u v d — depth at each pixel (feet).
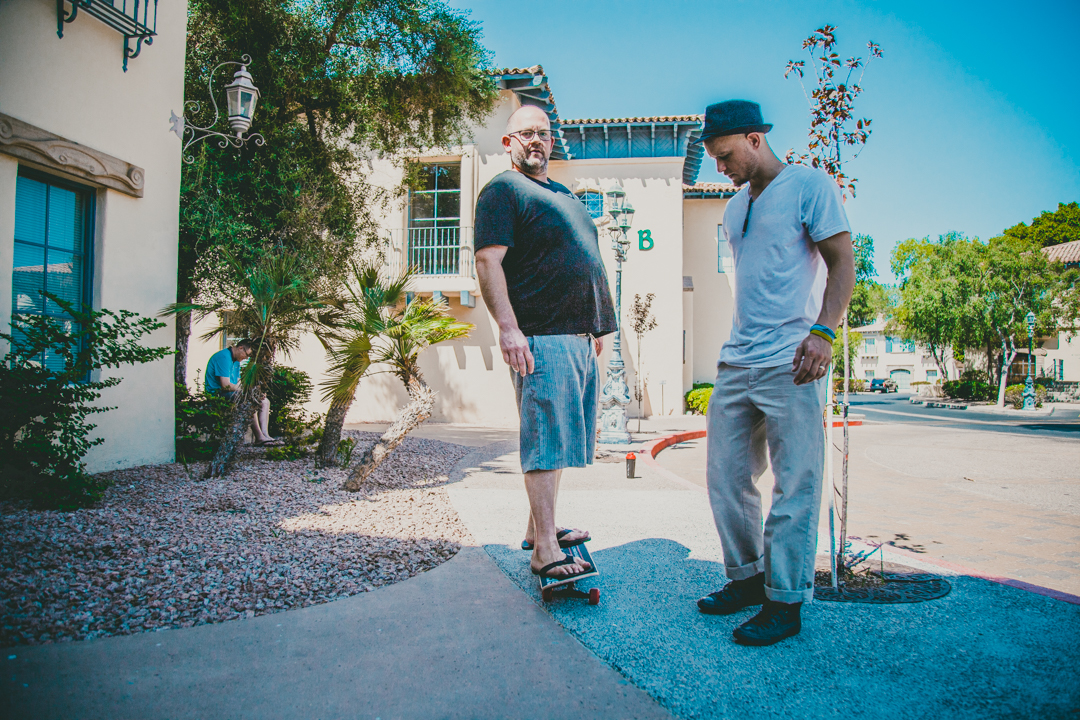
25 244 16.12
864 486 24.59
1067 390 115.14
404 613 8.64
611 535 13.19
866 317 163.84
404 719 5.97
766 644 7.59
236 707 6.15
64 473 13.44
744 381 8.25
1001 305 94.63
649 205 54.75
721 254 65.16
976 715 6.03
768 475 26.71
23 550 9.89
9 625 7.74
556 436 8.80
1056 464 31.89
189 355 49.06
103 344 14.44
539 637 7.89
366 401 50.57
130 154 18.48
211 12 28.50
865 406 105.40
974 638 7.80
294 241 28.48
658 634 7.95
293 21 30.30
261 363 18.31
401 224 49.39
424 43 33.60
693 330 63.46
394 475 19.81
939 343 104.88
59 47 16.17
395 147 37.78
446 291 48.52
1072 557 13.57
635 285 54.60
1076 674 6.84
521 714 6.07
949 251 98.73
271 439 24.41
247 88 22.95
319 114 34.24
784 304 8.03
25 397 12.91
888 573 10.48
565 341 8.90
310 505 14.47
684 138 54.95
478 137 49.62
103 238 17.75
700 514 15.35
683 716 6.05
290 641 7.70
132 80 18.54
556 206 9.04
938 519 17.89
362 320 18.28
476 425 48.11
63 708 6.05
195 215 24.97
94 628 7.89
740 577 8.64
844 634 7.93
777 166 8.49
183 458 19.11
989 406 99.19
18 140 14.97
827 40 10.81
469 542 12.30
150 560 10.00
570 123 53.83
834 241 7.70
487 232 8.66
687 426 45.96
